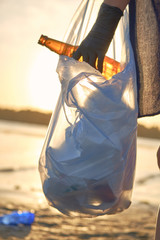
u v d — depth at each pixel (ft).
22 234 10.49
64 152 4.51
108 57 5.04
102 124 4.43
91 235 10.99
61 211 4.71
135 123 4.61
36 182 21.45
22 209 13.56
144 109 5.08
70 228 11.57
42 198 16.16
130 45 4.97
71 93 4.53
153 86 5.08
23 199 15.60
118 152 4.40
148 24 5.10
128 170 4.64
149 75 5.08
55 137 4.62
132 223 12.85
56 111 4.78
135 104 4.66
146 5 5.11
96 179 4.42
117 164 4.42
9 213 12.74
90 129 4.42
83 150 4.42
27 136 90.68
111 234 11.22
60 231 11.13
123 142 4.45
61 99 4.76
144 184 25.25
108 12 4.72
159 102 5.08
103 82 4.53
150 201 18.07
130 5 5.10
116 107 4.47
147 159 56.44
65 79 4.61
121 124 4.47
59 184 4.51
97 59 4.73
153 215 14.48
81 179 4.43
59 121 4.67
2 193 16.67
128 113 4.54
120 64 4.98
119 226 12.30
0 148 48.47
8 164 30.30
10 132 104.47
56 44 5.06
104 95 4.47
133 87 4.71
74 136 4.48
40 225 11.63
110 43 4.78
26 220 11.68
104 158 4.41
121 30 5.10
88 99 4.48
